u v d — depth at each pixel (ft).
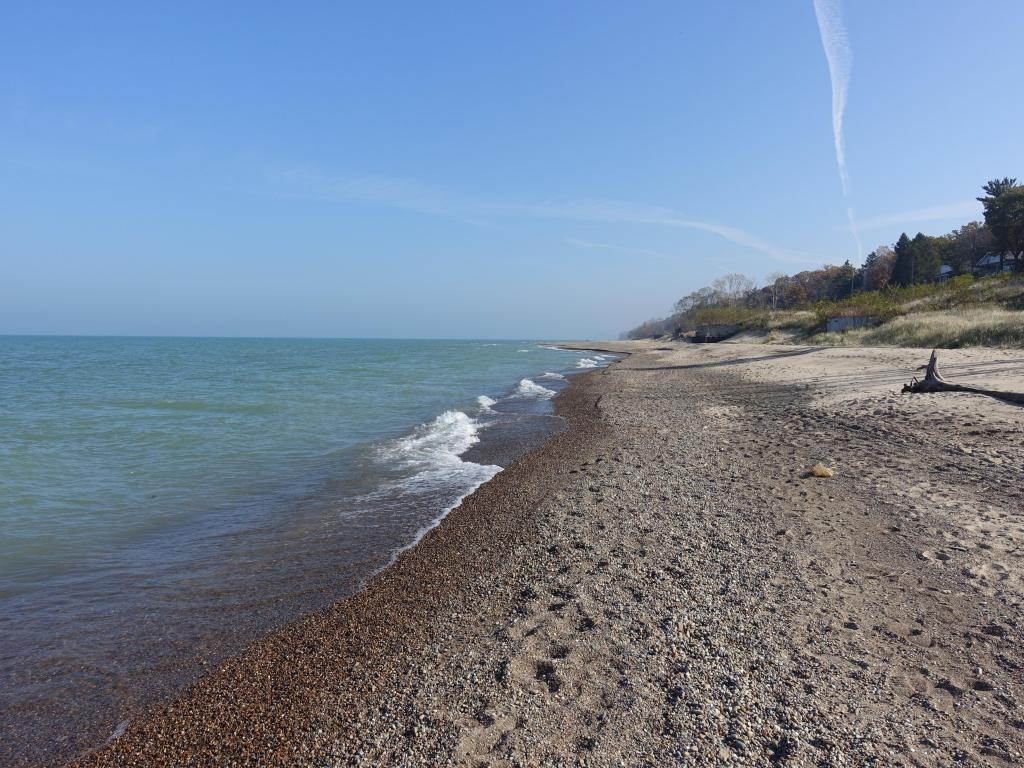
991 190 225.15
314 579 21.03
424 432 52.70
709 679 13.15
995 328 90.22
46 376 124.06
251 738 12.39
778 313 245.45
